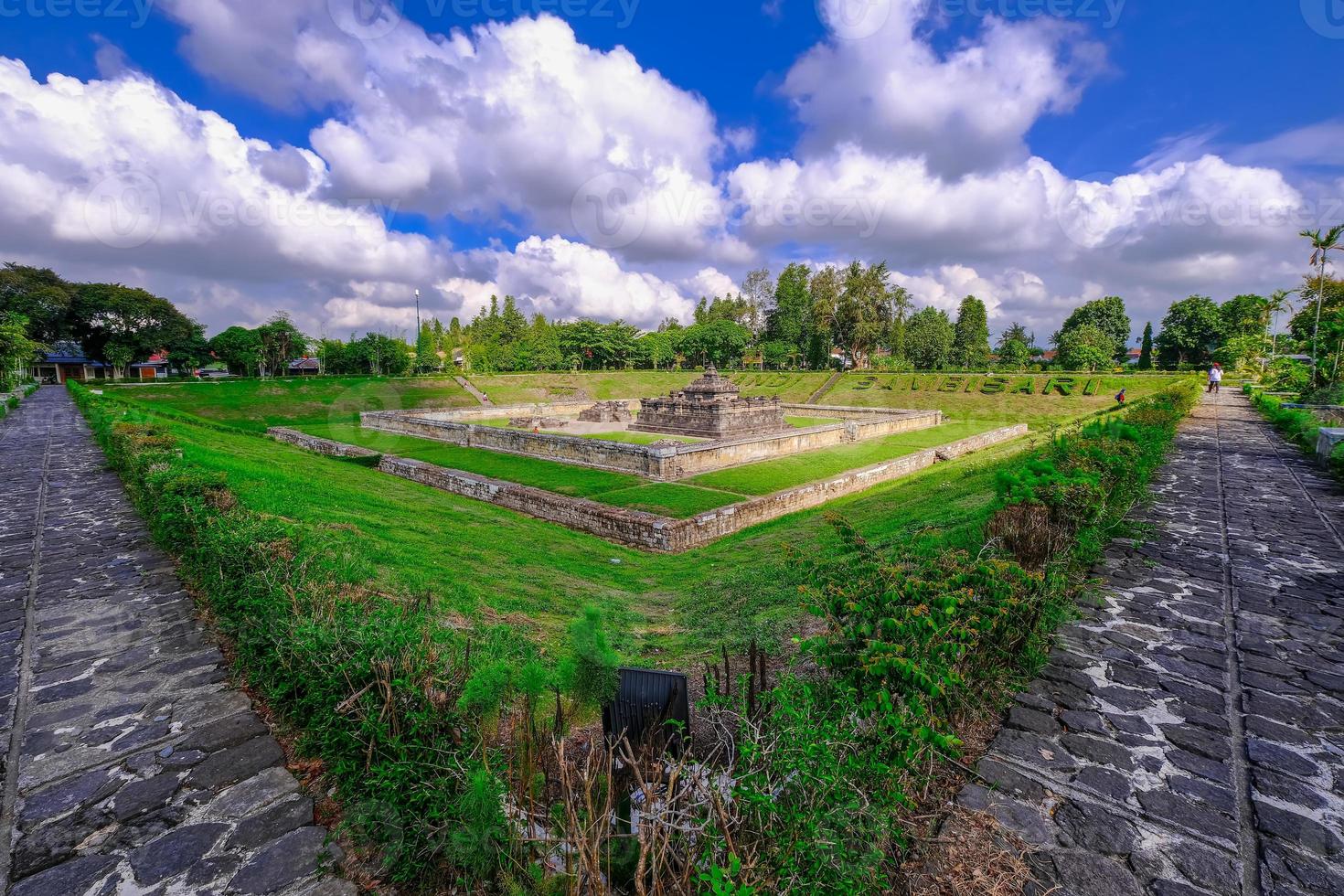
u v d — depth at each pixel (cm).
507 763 352
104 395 3494
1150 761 395
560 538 1371
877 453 2569
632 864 274
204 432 2247
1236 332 5731
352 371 6278
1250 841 329
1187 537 839
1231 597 645
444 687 370
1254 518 923
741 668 545
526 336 8500
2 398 2986
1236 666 512
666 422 3328
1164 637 561
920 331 6919
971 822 344
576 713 347
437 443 2802
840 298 6275
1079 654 534
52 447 1738
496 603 782
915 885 300
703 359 7750
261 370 6159
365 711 357
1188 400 2392
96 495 1166
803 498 1775
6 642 583
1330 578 695
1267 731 426
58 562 796
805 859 264
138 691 502
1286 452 1498
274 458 1872
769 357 7331
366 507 1294
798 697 362
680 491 1833
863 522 1287
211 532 646
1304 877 306
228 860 338
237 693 500
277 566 548
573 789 317
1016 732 427
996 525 627
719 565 1145
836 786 282
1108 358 6088
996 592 446
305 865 335
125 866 332
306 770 412
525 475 2084
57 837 351
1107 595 650
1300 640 553
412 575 794
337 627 421
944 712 397
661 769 295
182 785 395
